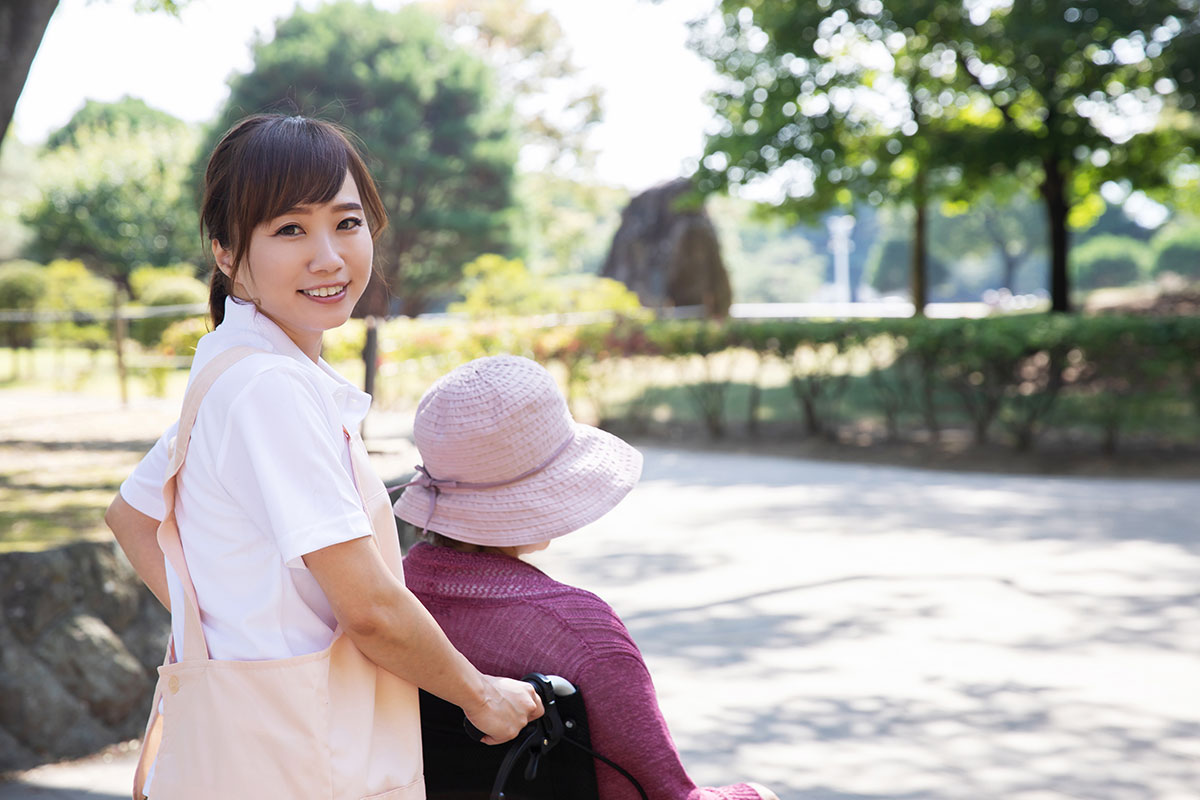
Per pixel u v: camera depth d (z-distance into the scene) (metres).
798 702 4.29
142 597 4.11
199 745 1.40
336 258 1.49
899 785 3.51
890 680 4.50
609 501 1.68
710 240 21.17
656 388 13.68
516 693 1.49
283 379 1.42
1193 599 5.52
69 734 3.86
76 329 16.41
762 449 11.70
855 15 15.11
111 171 31.06
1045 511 7.98
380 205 1.61
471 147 29.23
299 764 1.37
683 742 3.92
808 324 11.99
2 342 18.72
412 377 13.90
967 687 4.38
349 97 28.52
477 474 1.66
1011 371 10.62
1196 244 55.25
